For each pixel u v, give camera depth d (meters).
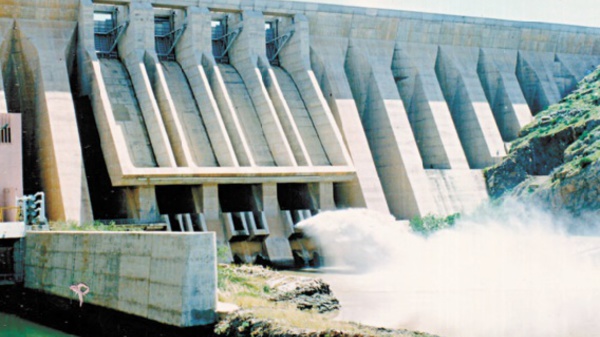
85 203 50.78
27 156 55.81
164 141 53.97
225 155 56.25
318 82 65.69
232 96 61.50
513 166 65.50
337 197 62.34
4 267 42.22
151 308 31.42
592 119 61.72
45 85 53.28
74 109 54.69
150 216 51.88
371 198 60.25
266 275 40.12
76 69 57.38
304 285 37.78
